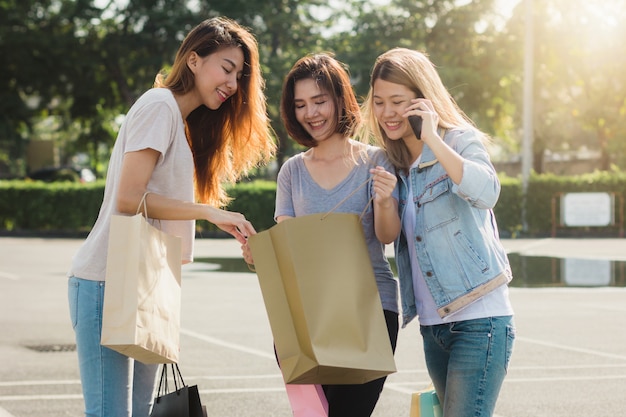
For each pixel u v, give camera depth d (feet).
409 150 16.22
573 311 48.67
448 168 14.52
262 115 16.74
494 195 14.61
